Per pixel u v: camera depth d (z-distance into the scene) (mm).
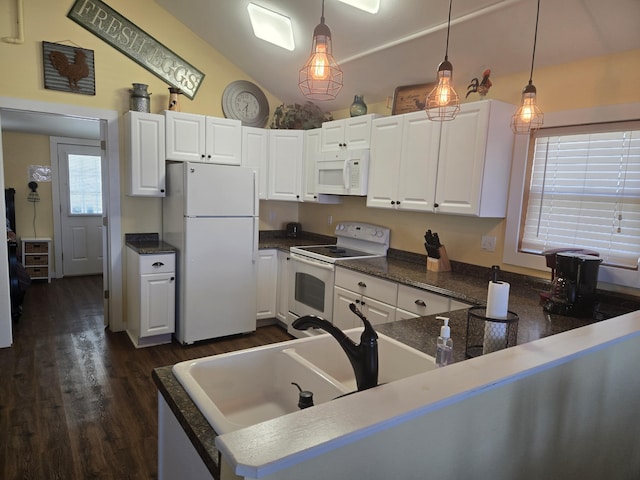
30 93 3396
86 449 2180
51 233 5953
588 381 1314
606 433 1471
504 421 1046
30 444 2197
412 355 1473
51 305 4695
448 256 3172
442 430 897
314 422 725
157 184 3736
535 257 2623
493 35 2482
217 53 4230
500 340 1398
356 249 3963
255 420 1338
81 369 3111
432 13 2533
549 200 2586
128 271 3908
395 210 3637
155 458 2135
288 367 1426
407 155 3084
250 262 3875
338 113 4383
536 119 2428
